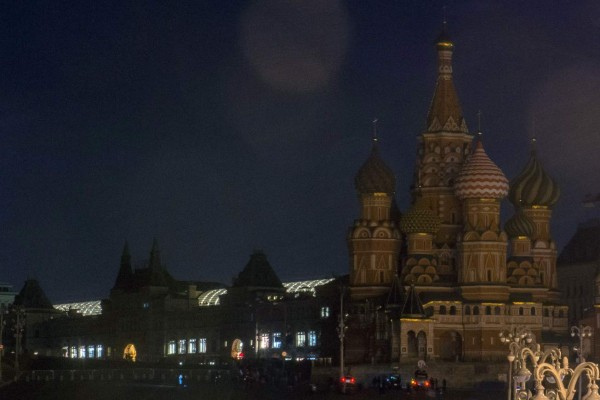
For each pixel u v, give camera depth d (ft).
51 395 588.50
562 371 159.33
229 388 636.48
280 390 615.16
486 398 533.14
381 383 602.85
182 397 559.38
